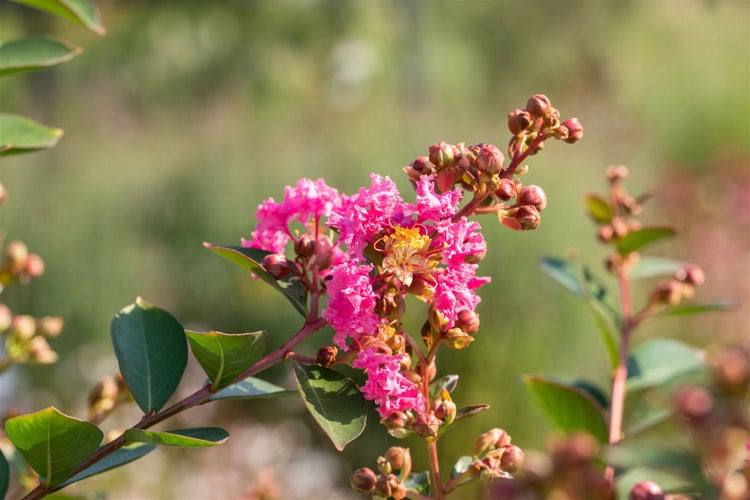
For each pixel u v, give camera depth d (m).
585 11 14.54
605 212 2.42
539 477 0.81
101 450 1.35
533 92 14.63
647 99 11.54
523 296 6.81
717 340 6.78
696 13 13.40
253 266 1.42
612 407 2.04
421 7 14.74
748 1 13.05
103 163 9.88
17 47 1.76
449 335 1.35
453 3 15.22
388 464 1.42
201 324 8.01
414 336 6.08
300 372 1.35
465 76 14.59
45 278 8.23
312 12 14.22
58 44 1.77
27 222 8.66
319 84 13.40
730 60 11.59
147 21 13.99
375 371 1.31
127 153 10.34
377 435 6.41
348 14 14.13
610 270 2.40
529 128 1.44
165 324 1.57
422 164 1.41
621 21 14.43
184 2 14.13
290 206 1.48
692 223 7.70
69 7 1.64
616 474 1.35
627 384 2.16
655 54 13.31
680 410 0.79
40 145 1.70
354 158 9.41
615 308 2.31
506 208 1.41
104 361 7.56
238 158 9.57
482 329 6.58
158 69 13.59
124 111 12.84
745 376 0.75
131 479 5.91
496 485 0.83
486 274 6.87
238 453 6.20
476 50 15.14
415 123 10.50
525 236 7.19
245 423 6.83
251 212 8.98
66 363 7.70
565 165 8.52
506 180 1.38
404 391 1.34
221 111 12.52
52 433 1.28
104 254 8.41
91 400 1.83
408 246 1.31
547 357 6.57
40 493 1.35
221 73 13.62
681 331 6.98
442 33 15.09
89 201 8.88
